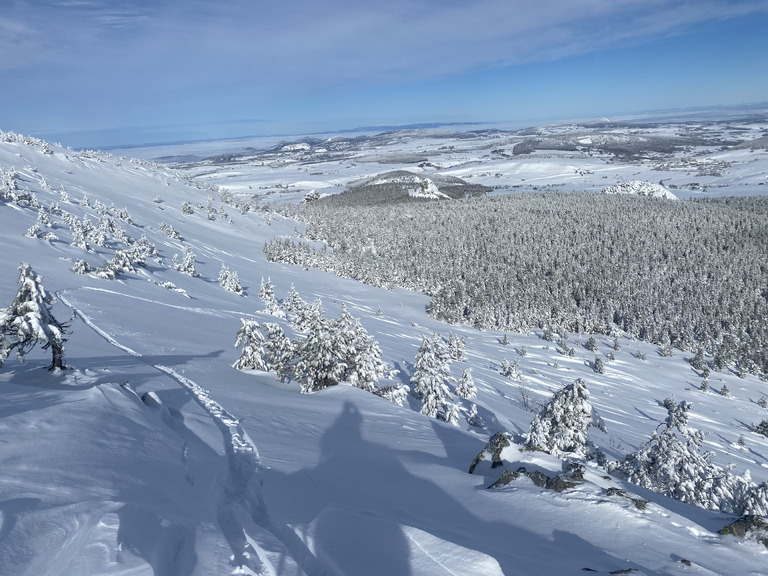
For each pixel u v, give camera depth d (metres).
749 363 109.31
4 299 31.97
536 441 20.83
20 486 7.64
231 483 11.50
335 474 13.04
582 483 11.95
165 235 117.19
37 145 170.50
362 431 18.52
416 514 10.41
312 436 16.92
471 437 19.92
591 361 102.69
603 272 174.50
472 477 13.28
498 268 175.75
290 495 10.93
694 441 22.73
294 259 141.62
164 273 73.12
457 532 9.34
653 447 22.92
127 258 62.62
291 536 8.45
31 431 10.22
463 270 171.88
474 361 81.69
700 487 21.67
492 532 9.66
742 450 61.06
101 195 138.25
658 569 8.40
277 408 20.41
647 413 69.56
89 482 8.36
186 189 198.38
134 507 7.30
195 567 6.67
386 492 11.91
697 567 8.50
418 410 35.84
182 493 9.42
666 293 158.12
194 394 19.91
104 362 23.09
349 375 30.14
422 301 137.75
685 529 10.07
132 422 12.72
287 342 31.17
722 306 145.50
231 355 34.12
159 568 6.09
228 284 81.69
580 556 8.70
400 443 17.41
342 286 131.75
